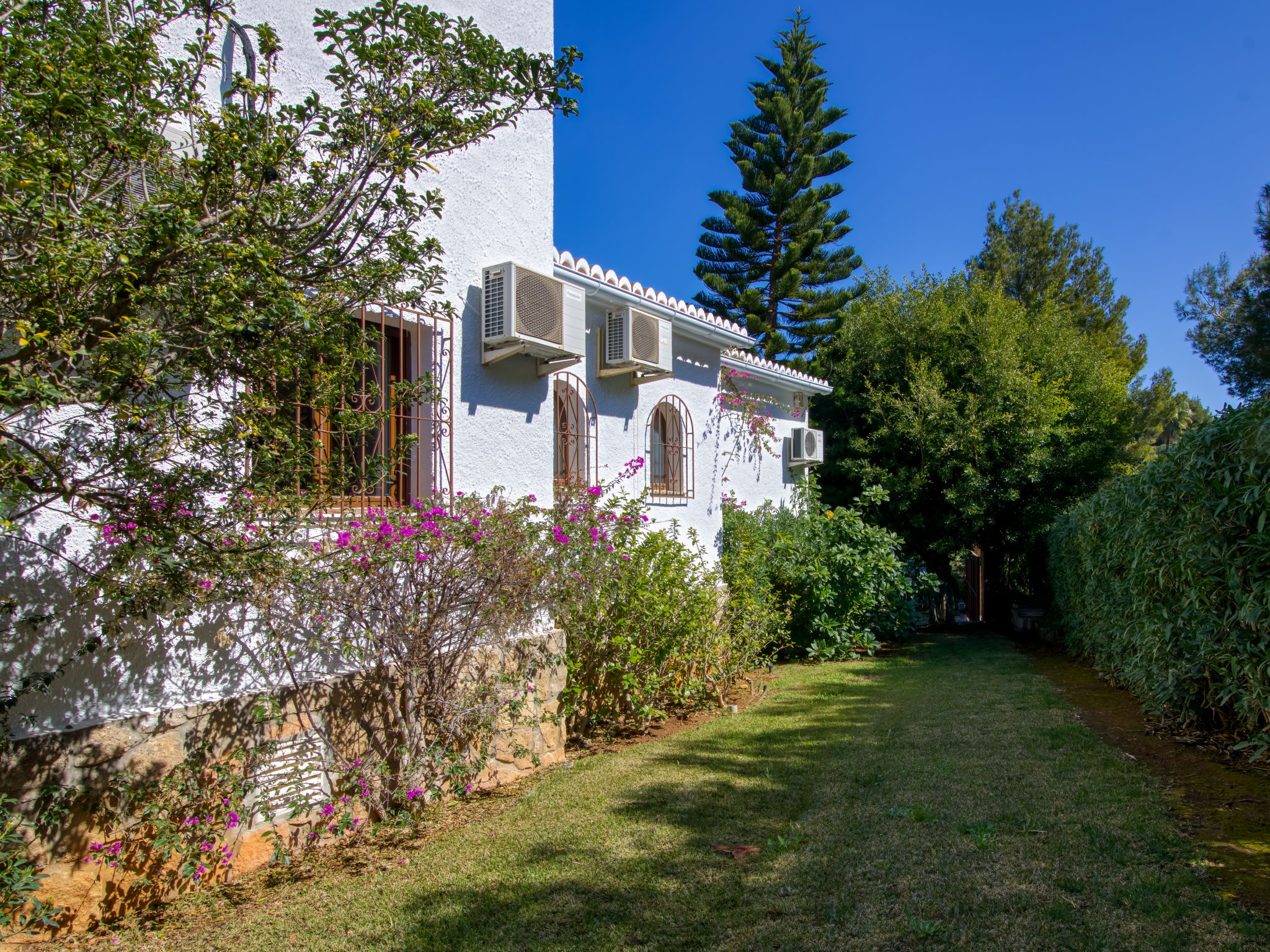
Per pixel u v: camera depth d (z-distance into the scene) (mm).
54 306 1977
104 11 2381
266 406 2646
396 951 2797
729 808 4141
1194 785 4090
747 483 10055
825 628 9586
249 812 3582
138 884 3191
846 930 2727
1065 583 9766
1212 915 2627
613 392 7477
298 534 3637
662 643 6152
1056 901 2816
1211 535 4590
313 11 4191
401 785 4121
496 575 4492
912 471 12406
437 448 4684
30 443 2717
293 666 3816
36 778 2896
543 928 2900
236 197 2477
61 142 2025
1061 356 14180
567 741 5883
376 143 3037
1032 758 4738
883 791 4238
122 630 3164
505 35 5309
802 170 20250
